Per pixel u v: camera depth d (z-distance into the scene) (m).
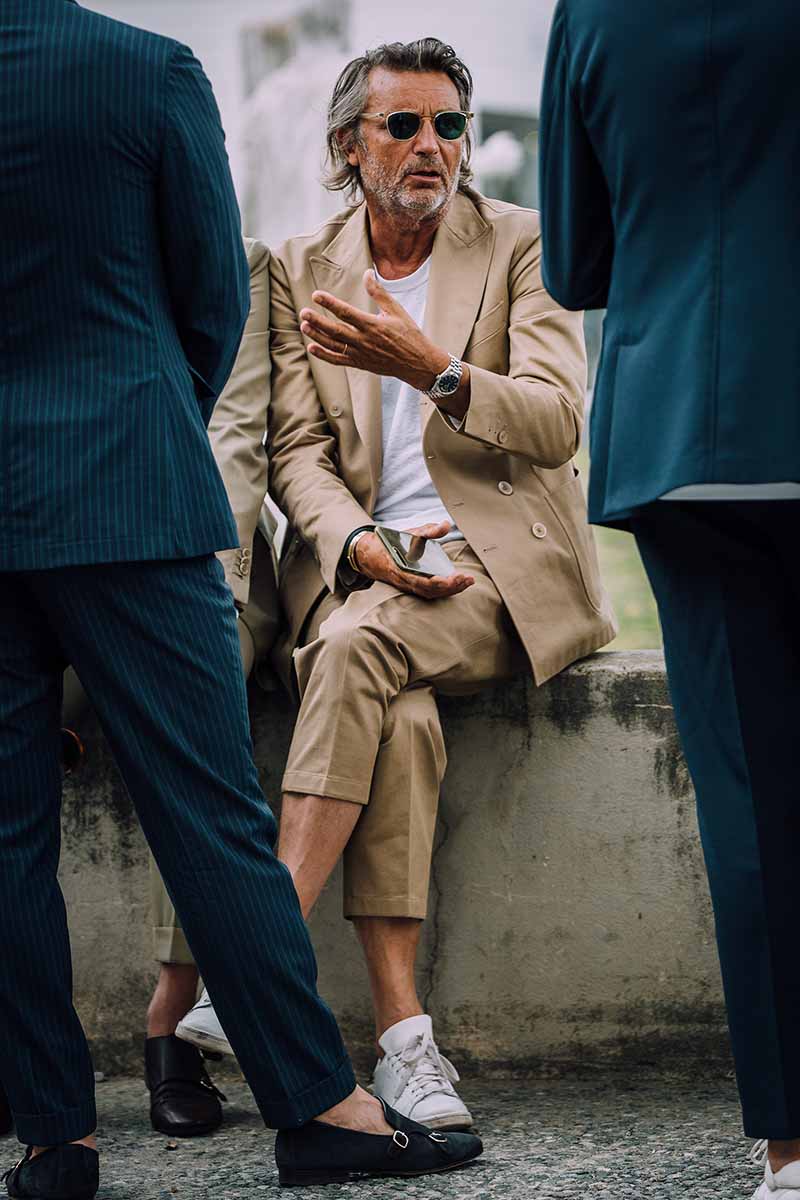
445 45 4.90
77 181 3.29
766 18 2.91
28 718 3.51
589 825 4.82
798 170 2.94
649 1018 4.79
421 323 4.98
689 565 3.15
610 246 3.46
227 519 3.51
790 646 3.13
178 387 3.44
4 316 3.35
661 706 4.80
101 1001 4.99
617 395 3.16
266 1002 3.49
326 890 4.87
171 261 3.48
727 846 3.12
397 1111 3.84
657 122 3.04
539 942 4.83
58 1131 3.51
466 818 4.86
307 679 4.45
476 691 4.68
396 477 4.90
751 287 2.94
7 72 3.29
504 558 4.65
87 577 3.37
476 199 5.07
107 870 4.98
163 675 3.41
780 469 2.89
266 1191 3.64
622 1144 4.00
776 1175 3.14
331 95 5.02
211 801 3.45
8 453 3.34
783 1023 3.09
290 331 5.07
